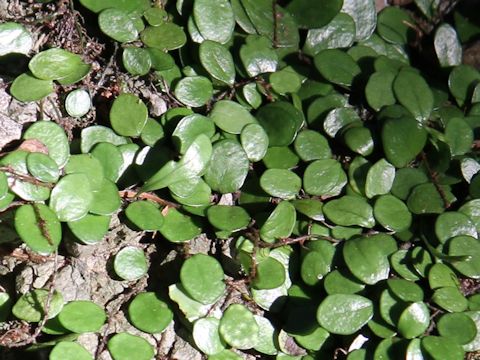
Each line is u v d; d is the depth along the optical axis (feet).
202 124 0.90
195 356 0.85
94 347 0.82
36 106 0.90
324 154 0.94
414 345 0.83
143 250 0.88
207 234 0.90
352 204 0.91
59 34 0.94
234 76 0.96
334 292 0.86
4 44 0.89
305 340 0.86
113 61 0.94
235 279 0.88
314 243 0.89
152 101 0.93
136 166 0.89
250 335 0.83
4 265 0.87
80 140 0.90
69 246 0.85
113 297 0.85
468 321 0.84
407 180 0.93
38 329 0.80
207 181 0.89
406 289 0.86
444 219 0.90
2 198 0.79
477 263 0.88
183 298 0.84
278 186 0.90
